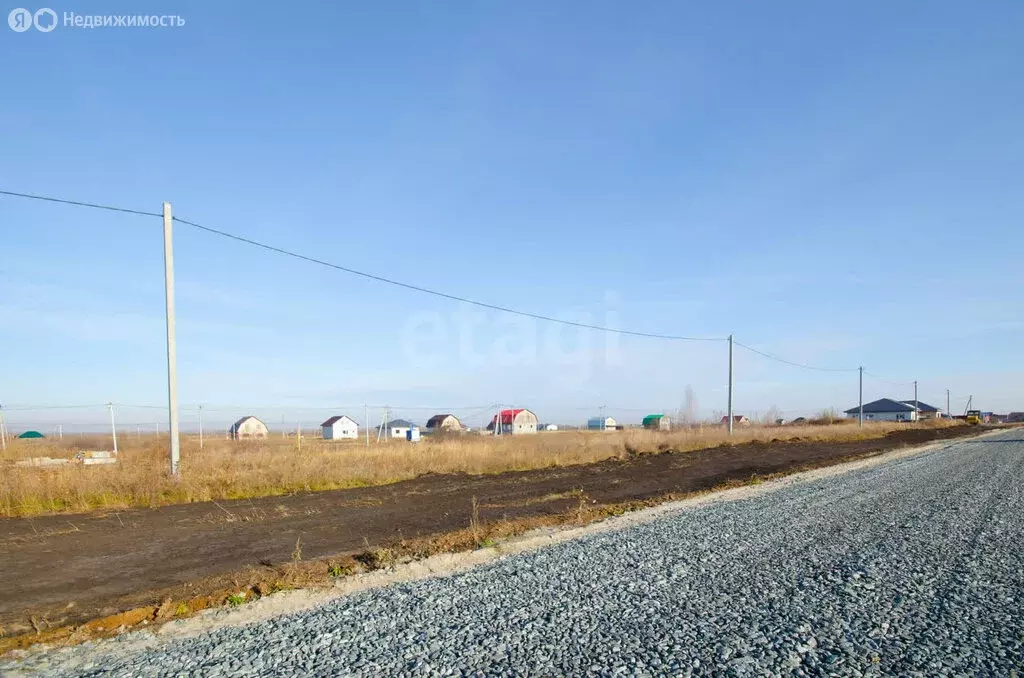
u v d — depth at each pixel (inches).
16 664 230.2
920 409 4832.7
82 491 589.9
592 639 241.4
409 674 211.8
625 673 208.8
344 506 609.9
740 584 319.3
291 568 365.4
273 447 1379.2
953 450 1535.4
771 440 1780.3
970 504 610.9
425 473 906.1
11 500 559.2
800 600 287.0
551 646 234.1
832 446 1663.4
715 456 1318.9
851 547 407.8
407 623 265.7
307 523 518.9
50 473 629.6
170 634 265.4
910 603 281.4
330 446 1347.2
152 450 935.0
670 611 275.0
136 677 214.5
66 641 257.6
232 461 798.5
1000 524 494.6
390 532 485.1
